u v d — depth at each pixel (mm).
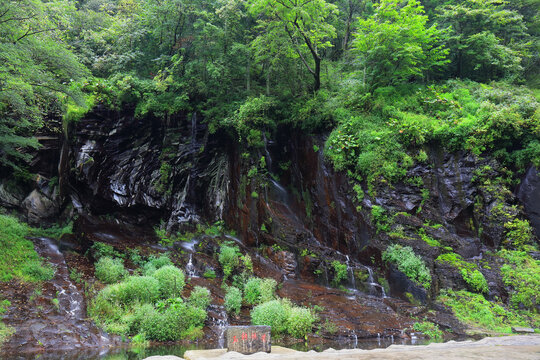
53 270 14539
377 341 10492
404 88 20328
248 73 22656
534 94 18953
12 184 19734
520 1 23109
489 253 14867
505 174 16250
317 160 19531
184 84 21906
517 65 20516
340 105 19875
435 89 19578
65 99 18562
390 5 19656
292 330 11039
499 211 15359
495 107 16906
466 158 16641
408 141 17109
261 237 19328
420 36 19109
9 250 14984
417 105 18781
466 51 21188
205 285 14695
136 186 21047
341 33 29016
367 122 18188
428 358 3488
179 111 22234
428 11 26656
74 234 18656
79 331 10414
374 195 16547
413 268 14141
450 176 16797
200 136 22891
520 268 13672
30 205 19688
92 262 15953
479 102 18094
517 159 16141
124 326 10836
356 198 17203
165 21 23188
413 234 15508
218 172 23188
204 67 22422
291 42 20859
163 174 21969
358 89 20641
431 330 11453
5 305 11078
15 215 19250
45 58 14734
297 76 22609
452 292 13336
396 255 14812
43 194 20172
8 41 14172
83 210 19812
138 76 23391
